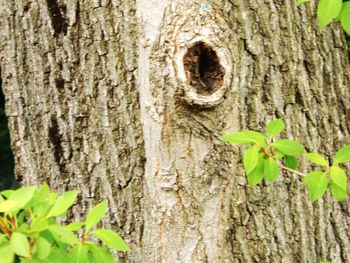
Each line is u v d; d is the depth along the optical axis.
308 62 3.07
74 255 1.92
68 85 2.91
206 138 2.67
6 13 2.95
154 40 2.53
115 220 3.00
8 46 2.99
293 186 3.13
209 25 2.51
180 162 2.70
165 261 2.86
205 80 2.54
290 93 3.04
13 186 6.93
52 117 2.99
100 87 2.87
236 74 2.77
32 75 2.98
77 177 3.02
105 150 2.94
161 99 2.58
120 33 2.78
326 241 3.29
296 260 3.21
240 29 2.85
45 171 3.09
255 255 3.10
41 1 2.86
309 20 3.03
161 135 2.66
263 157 2.25
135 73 2.80
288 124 3.06
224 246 2.95
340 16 2.06
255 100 2.95
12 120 3.13
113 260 1.99
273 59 2.95
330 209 3.27
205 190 2.75
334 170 2.23
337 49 3.17
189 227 2.80
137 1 2.62
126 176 2.94
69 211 3.06
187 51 2.48
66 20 2.83
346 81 3.23
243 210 3.03
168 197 2.77
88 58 2.85
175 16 2.49
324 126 3.18
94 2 2.78
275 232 3.12
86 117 2.93
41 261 1.80
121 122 2.88
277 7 2.92
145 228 2.94
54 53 2.90
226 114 2.65
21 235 1.69
